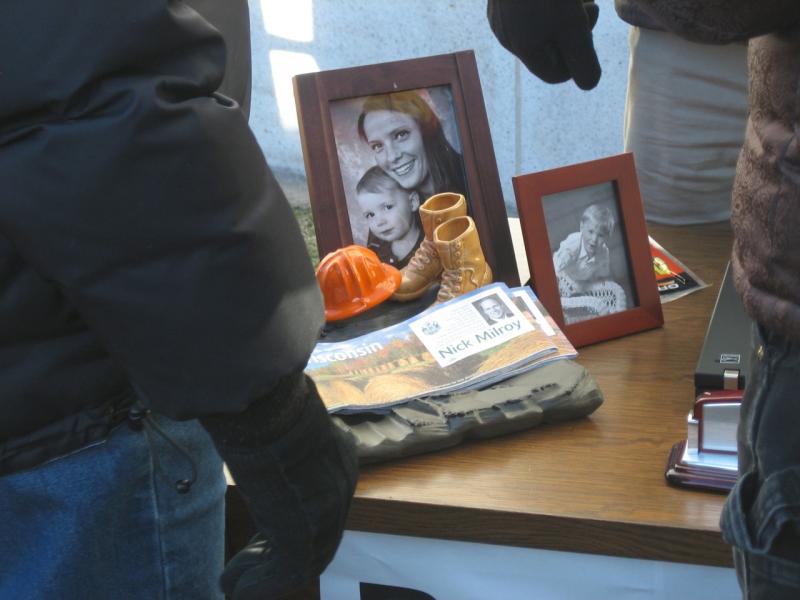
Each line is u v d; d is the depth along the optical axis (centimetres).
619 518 105
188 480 84
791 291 69
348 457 76
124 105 61
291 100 345
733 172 174
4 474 76
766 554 71
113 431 79
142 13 60
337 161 140
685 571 106
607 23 296
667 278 156
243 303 66
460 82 142
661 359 136
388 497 110
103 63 60
